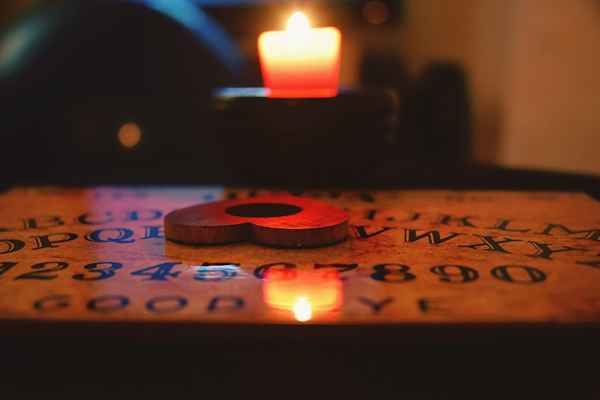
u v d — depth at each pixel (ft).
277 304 1.35
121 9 2.68
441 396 1.26
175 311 1.33
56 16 2.66
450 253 1.57
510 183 2.25
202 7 3.36
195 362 1.27
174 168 2.58
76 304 1.36
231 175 2.42
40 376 1.28
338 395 1.26
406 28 3.44
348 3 3.39
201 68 2.76
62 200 2.01
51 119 2.59
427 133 3.44
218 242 1.63
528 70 3.38
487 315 1.31
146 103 2.68
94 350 1.28
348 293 1.39
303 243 1.60
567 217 1.82
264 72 2.18
